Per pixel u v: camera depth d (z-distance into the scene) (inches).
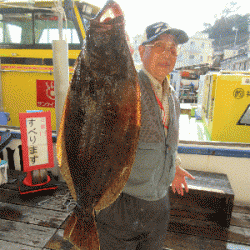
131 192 42.1
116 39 29.4
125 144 31.6
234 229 86.7
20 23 163.2
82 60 30.1
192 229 86.2
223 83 122.6
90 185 33.6
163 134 41.5
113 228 43.8
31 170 101.7
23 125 97.0
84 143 31.9
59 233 81.2
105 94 30.5
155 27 39.8
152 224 44.8
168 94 44.7
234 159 102.9
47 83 159.5
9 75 168.2
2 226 83.9
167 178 45.0
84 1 150.2
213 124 128.2
